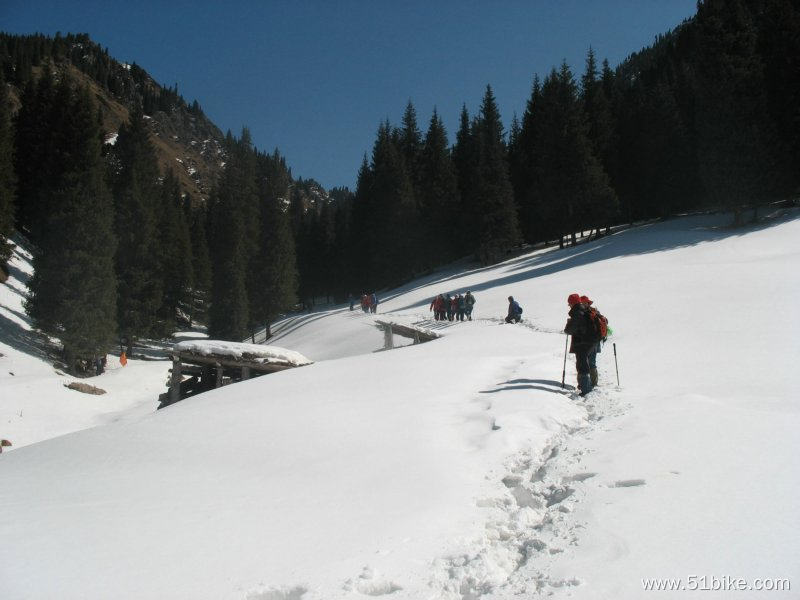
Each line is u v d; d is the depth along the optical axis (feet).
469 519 15.79
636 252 133.08
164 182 319.47
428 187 258.78
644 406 26.53
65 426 76.18
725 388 30.25
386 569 12.79
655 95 199.93
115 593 11.71
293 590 11.92
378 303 176.24
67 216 114.01
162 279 165.99
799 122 139.44
